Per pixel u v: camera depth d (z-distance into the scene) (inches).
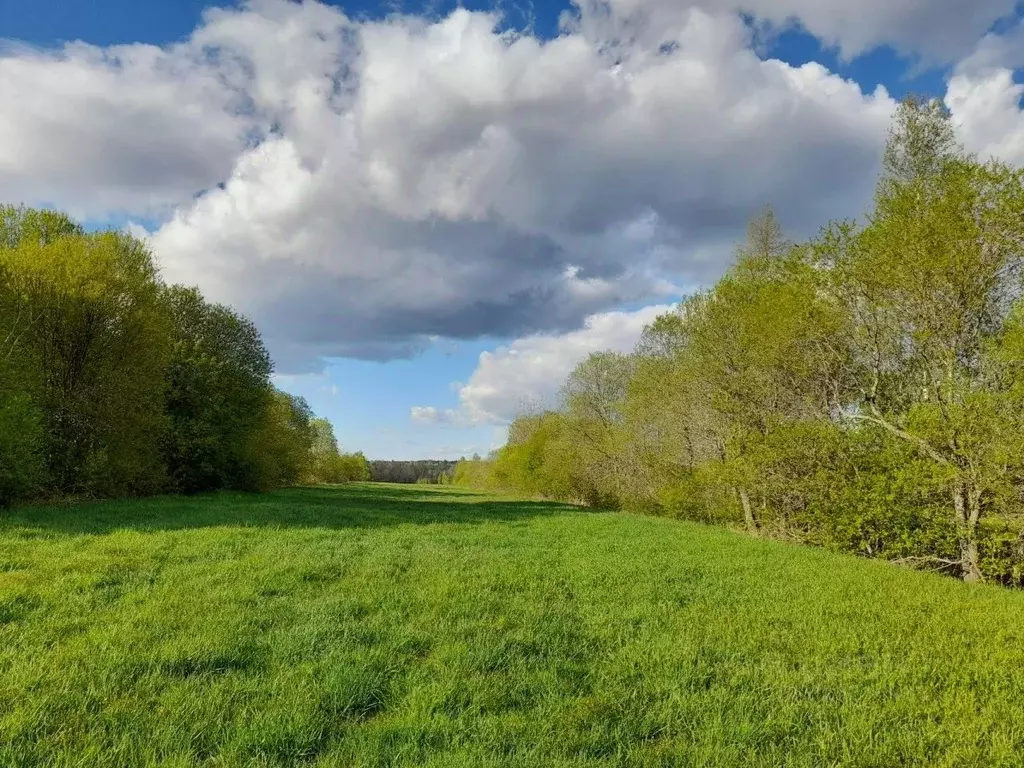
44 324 1005.2
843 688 236.8
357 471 4539.9
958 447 649.6
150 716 190.1
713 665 260.8
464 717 199.3
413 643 278.2
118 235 1140.5
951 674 255.0
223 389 1539.1
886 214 753.6
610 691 226.7
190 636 269.1
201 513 827.4
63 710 192.9
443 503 1585.9
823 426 859.4
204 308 1583.4
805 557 636.7
